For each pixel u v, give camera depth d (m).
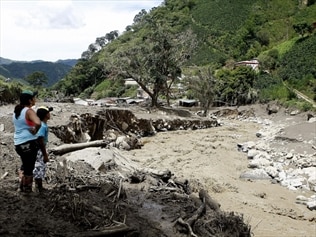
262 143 25.27
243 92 53.44
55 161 11.26
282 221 12.69
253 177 18.00
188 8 112.62
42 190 8.63
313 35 66.56
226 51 85.75
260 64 65.00
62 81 97.31
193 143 26.48
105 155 12.88
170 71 39.78
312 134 24.39
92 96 81.88
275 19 90.19
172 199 10.30
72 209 7.72
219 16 102.44
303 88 53.09
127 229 7.54
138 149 23.67
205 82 44.19
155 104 39.31
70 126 19.36
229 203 14.11
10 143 12.40
